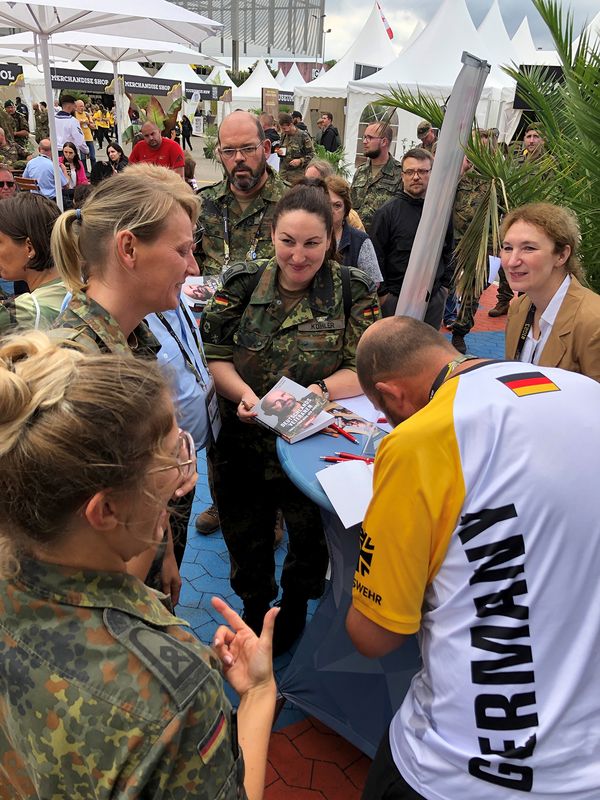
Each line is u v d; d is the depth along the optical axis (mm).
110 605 691
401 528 1063
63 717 632
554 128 3406
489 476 1016
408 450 1047
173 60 9930
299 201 1799
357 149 12227
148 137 8359
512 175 3037
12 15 5680
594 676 1019
